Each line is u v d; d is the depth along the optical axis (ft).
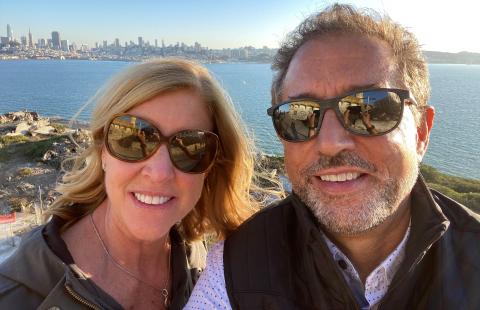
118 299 1.36
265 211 1.40
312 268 1.13
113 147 1.30
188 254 1.72
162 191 1.33
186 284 1.58
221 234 1.74
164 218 1.37
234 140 1.55
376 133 1.13
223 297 1.21
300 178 1.21
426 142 1.29
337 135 1.13
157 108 1.29
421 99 1.25
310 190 1.19
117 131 1.30
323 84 1.16
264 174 1.90
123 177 1.31
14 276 1.15
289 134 1.22
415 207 1.13
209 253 1.40
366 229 1.12
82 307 1.16
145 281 1.47
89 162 1.44
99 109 1.36
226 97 1.49
